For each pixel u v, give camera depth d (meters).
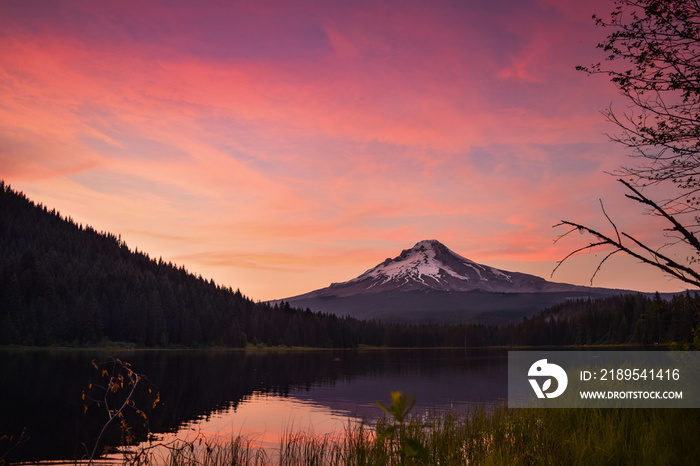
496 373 70.75
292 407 34.47
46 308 126.25
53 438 22.67
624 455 10.14
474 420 17.78
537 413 15.71
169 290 162.75
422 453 3.68
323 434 23.03
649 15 6.83
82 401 34.47
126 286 160.88
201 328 163.88
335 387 49.84
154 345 144.12
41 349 116.81
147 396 39.31
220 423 27.28
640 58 6.95
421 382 55.75
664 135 6.95
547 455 11.01
